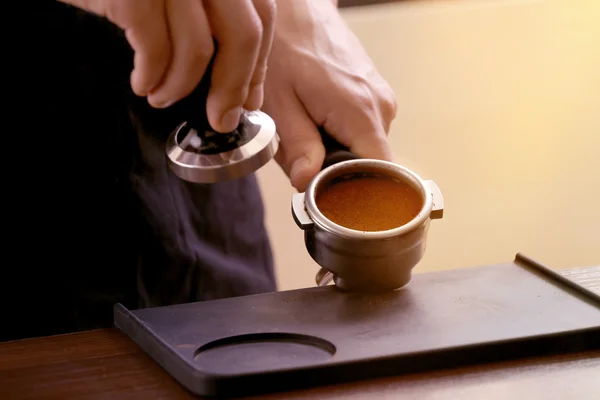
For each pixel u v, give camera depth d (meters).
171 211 0.91
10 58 0.84
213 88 0.73
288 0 0.89
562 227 1.64
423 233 0.75
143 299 0.92
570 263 1.63
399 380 0.70
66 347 0.74
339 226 0.74
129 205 0.90
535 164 1.62
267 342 0.72
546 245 1.64
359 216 0.76
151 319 0.74
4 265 0.88
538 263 0.77
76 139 0.87
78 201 0.88
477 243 1.63
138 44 0.70
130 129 0.88
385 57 1.54
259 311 0.75
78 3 0.72
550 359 0.71
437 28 1.53
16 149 0.86
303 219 0.75
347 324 0.73
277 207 1.56
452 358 0.71
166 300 0.93
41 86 0.85
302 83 0.86
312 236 0.75
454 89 1.57
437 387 0.70
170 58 0.71
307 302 0.75
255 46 0.71
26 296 0.90
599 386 0.70
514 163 1.61
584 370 0.71
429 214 0.75
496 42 1.54
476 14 1.52
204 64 0.71
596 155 1.61
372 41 1.52
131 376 0.71
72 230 0.89
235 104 0.73
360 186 0.78
